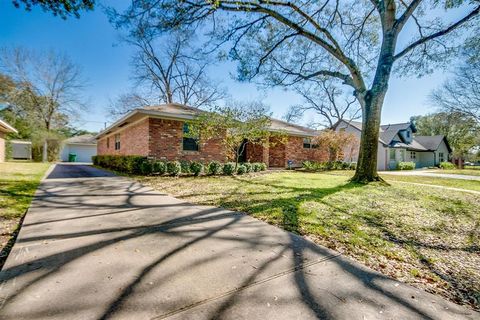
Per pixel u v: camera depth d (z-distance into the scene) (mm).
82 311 1575
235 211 4469
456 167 28422
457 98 20016
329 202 5379
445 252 2951
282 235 3254
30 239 2828
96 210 4230
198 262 2371
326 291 1945
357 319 1604
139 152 12023
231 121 9672
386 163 22203
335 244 3023
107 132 17406
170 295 1800
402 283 2158
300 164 17453
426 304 1842
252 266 2326
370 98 8492
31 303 1639
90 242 2783
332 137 17094
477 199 6316
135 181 8141
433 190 7629
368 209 4887
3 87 21828
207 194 6074
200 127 10008
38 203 4637
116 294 1782
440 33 8188
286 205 4992
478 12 7727
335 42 8977
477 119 20281
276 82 10766
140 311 1601
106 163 15172
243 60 9570
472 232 3736
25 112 23172
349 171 15148
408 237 3426
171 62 24594
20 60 22094
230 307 1684
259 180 9047
